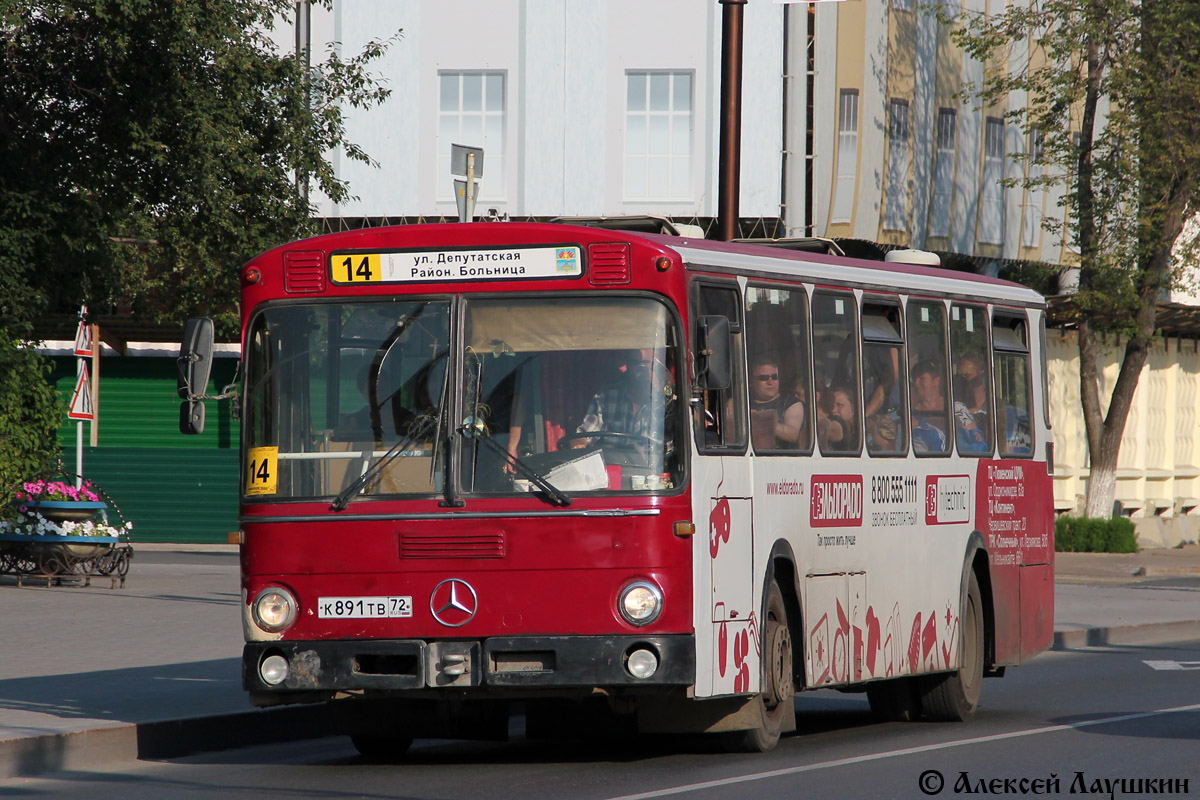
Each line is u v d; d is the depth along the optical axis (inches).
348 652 880.9
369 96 2321.6
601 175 3016.7
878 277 1117.1
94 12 1838.1
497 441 880.9
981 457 1233.4
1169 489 3661.4
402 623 877.2
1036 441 1334.9
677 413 877.8
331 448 897.5
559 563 867.4
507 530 870.4
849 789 840.9
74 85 1963.6
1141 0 2871.6
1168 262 2999.5
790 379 1003.3
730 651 911.7
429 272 900.0
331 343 906.7
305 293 914.1
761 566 948.6
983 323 1255.5
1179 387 3727.9
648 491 868.6
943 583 1167.0
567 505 868.0
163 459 2965.1
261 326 918.4
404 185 3034.0
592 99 3014.3
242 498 908.6
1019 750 992.2
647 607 860.6
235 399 924.6
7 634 1515.7
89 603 1811.0
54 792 873.5
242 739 1064.2
